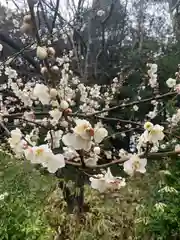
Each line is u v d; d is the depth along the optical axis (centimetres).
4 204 325
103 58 1091
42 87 151
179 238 346
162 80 984
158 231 353
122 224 404
